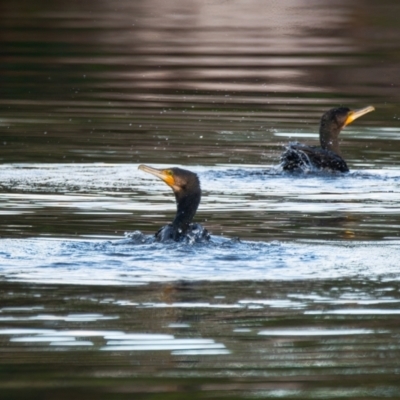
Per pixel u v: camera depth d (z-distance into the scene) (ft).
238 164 123.85
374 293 68.13
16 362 56.75
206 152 130.62
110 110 158.20
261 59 198.08
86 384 54.13
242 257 77.30
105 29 224.53
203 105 162.91
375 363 57.36
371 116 159.02
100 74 185.16
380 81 181.78
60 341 59.36
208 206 100.63
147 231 87.61
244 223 92.38
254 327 62.03
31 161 122.93
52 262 74.79
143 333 60.90
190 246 79.51
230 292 68.03
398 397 52.90
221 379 54.85
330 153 121.19
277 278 71.56
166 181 86.58
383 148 137.59
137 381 54.65
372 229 89.61
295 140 139.44
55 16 237.45
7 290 67.72
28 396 52.65
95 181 112.27
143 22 233.76
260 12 246.27
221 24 233.55
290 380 55.11
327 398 52.80
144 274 72.02
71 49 204.54
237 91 173.17
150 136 140.15
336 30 225.97
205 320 62.34
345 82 181.16
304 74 186.29
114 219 92.79
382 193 108.88
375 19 235.81
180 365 56.95
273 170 119.96
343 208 99.96
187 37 218.59
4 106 160.35
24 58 196.44
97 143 134.82
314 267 74.43
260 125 149.18
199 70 188.44
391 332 61.31
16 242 81.35
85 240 82.58
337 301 66.49
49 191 105.81
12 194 104.01
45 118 151.84
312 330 61.41
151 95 169.58
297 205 101.50
